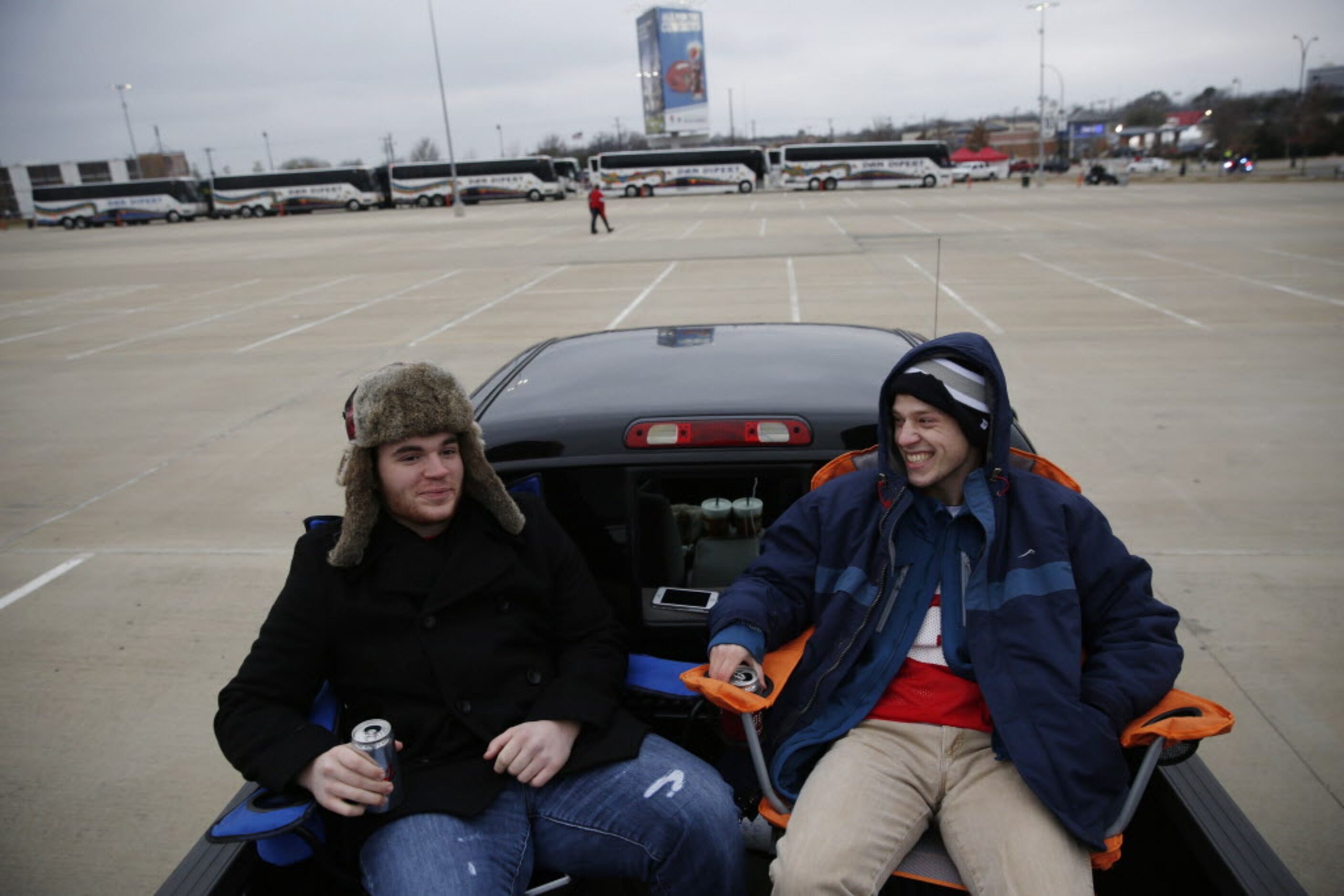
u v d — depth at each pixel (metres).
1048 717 1.82
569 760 2.01
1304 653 3.84
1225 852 1.65
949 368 1.94
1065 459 6.24
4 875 2.91
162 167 109.00
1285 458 6.13
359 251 26.91
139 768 3.44
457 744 2.01
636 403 2.47
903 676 2.06
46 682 4.04
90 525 5.89
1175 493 5.61
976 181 70.44
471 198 58.66
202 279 21.28
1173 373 8.48
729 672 1.96
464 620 2.08
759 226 29.36
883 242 21.84
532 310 13.88
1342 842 2.80
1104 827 1.77
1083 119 122.75
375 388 1.94
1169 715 1.81
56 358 11.81
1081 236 21.86
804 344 3.00
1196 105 122.81
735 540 2.62
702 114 96.31
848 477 2.16
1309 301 11.94
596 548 2.38
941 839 2.01
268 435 7.73
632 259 20.62
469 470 2.08
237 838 1.72
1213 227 22.98
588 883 2.28
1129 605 1.95
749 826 2.23
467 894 1.78
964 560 2.00
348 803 1.81
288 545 5.45
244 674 2.00
